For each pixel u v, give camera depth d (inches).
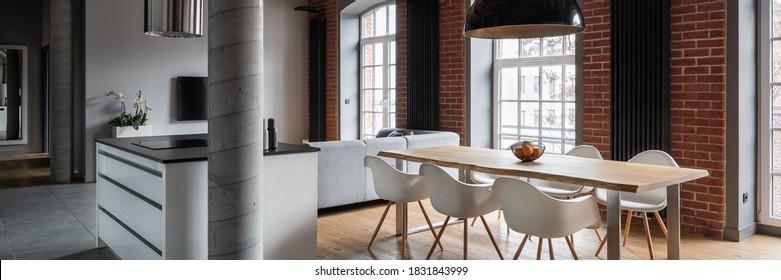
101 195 174.2
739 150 177.3
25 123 416.2
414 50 289.7
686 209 190.9
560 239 181.0
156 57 324.2
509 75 266.4
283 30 365.1
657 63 189.9
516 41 262.7
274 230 144.0
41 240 182.1
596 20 210.4
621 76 199.8
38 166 352.2
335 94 347.6
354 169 221.9
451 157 167.9
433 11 278.7
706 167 184.1
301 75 374.0
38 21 417.4
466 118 267.4
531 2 132.4
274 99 363.3
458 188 143.4
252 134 125.0
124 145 155.3
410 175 158.9
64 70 295.9
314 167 151.6
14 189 273.7
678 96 189.0
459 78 269.4
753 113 184.5
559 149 247.6
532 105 257.3
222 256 125.1
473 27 141.4
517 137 264.5
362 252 167.2
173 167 128.3
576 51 217.9
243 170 124.0
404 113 303.1
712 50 179.9
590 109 214.1
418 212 221.5
